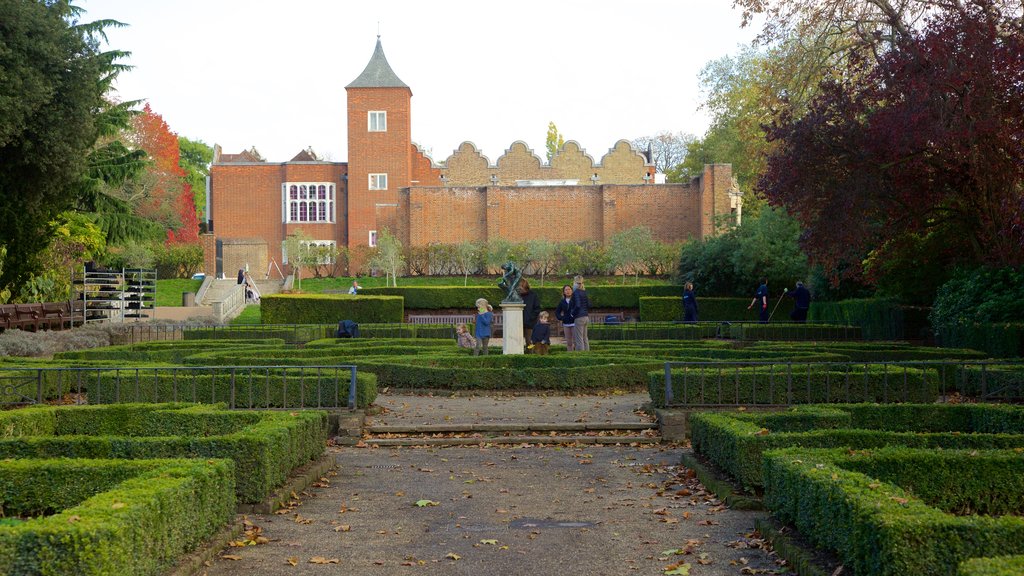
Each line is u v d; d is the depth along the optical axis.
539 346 18.27
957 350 16.22
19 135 24.27
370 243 59.00
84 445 7.60
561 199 54.50
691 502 7.87
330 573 5.77
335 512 7.56
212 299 42.75
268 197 61.34
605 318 35.84
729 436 8.09
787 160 19.84
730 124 48.66
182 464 6.40
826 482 5.63
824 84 19.98
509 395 14.60
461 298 38.75
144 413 10.10
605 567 5.90
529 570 5.84
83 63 25.69
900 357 15.78
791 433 7.74
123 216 35.91
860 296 31.11
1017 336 16.47
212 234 50.94
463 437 11.36
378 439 11.27
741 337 26.38
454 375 14.77
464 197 55.28
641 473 9.30
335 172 60.72
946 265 22.59
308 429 9.09
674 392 12.01
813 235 19.98
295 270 53.66
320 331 27.38
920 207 19.92
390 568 5.88
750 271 36.12
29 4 24.27
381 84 59.06
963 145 17.64
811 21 23.39
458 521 7.24
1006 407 9.49
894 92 18.56
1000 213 18.94
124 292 30.98
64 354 18.12
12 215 26.58
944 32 17.56
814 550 5.82
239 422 9.25
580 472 9.38
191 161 81.62
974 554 4.46
